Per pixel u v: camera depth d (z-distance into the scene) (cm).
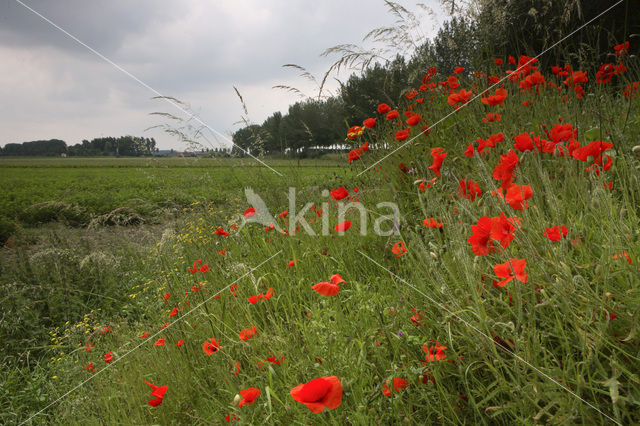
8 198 1202
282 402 135
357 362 135
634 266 110
